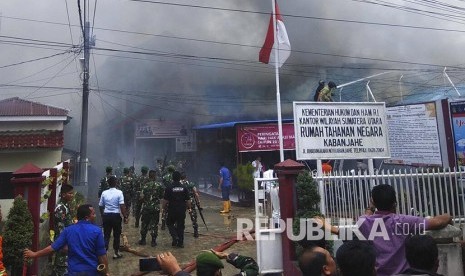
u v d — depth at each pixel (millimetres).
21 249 4512
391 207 3295
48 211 6625
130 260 7117
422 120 8922
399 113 9523
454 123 8297
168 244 8227
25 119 14133
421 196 6273
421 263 2377
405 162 9383
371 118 6676
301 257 2256
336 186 6090
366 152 6566
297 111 6414
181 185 8078
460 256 5145
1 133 13516
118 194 7324
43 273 5840
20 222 4602
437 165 8555
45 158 13484
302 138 6379
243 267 2553
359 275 2049
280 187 5785
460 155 8164
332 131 6492
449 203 6242
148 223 8234
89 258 3992
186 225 10641
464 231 5906
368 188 6152
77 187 15766
